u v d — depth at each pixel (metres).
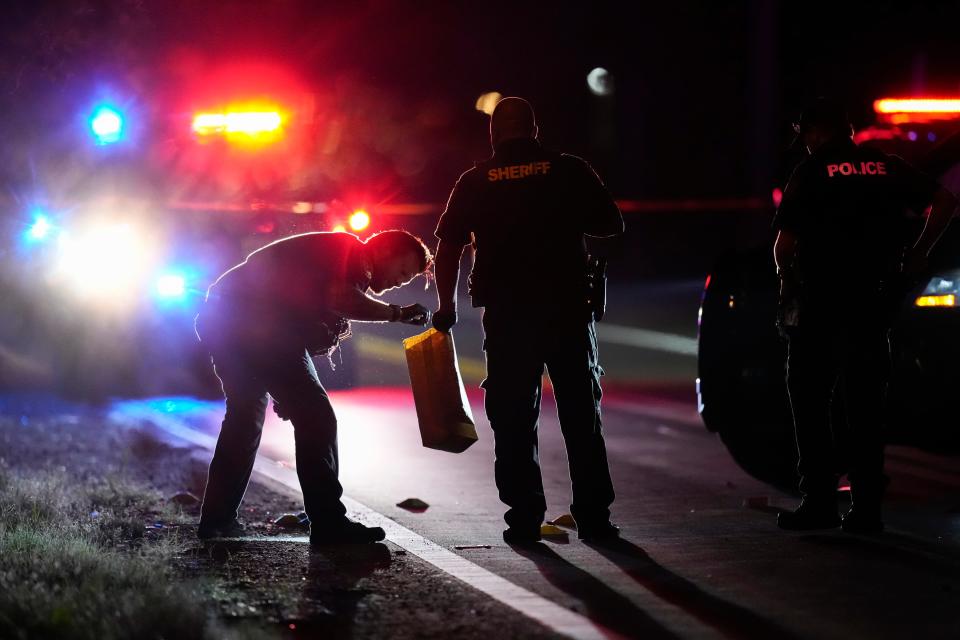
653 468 27.86
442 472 27.17
